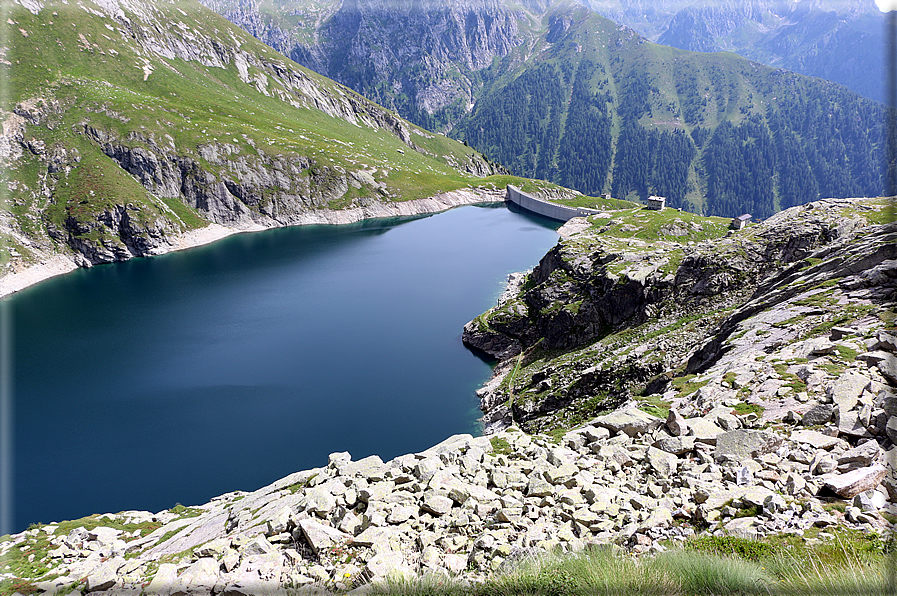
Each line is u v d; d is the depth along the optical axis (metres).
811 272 44.47
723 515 13.78
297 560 15.43
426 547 14.63
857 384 18.97
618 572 11.12
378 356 106.44
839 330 26.81
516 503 16.47
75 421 80.31
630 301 88.75
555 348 98.62
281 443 75.19
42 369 98.12
